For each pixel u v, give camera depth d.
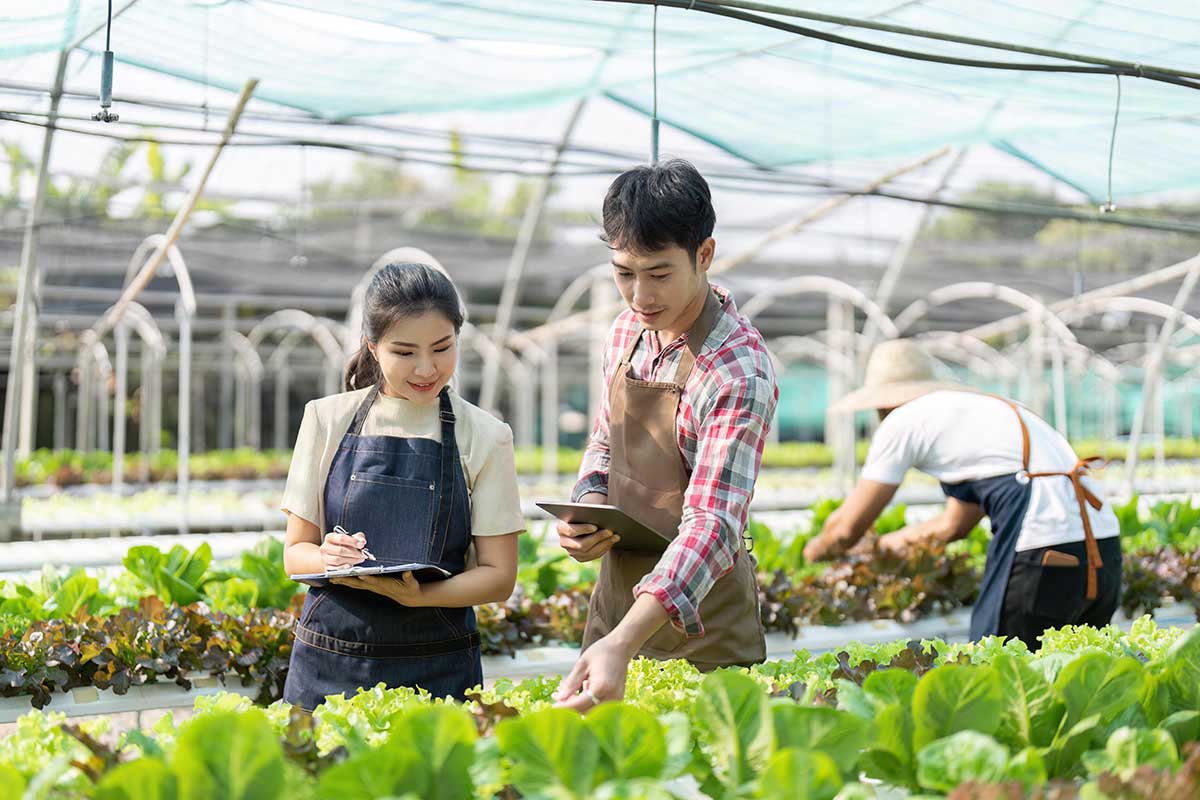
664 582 2.40
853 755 1.75
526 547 5.42
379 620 2.77
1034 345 14.51
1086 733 1.90
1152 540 6.79
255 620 4.27
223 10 4.53
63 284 13.88
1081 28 4.35
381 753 1.57
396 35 4.93
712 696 1.81
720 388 2.74
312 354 21.34
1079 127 6.29
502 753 1.77
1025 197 17.78
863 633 5.14
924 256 13.34
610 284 14.97
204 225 10.65
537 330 15.73
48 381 21.20
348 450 2.80
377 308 2.64
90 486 14.20
